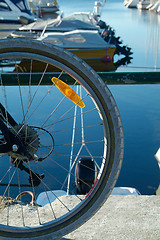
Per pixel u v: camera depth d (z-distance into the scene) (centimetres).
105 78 270
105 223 184
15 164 151
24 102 1020
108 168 137
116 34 3300
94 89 130
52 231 142
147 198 207
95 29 2178
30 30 2027
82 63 128
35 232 142
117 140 134
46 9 3347
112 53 2016
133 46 2745
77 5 6366
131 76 269
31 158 140
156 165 814
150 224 182
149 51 2556
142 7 5631
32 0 3338
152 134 1012
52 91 1113
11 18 2441
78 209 141
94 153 775
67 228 142
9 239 142
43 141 781
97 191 139
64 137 833
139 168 801
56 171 673
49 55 128
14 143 137
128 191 365
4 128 136
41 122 887
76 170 439
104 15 5006
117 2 7575
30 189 565
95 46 1977
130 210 195
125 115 1186
